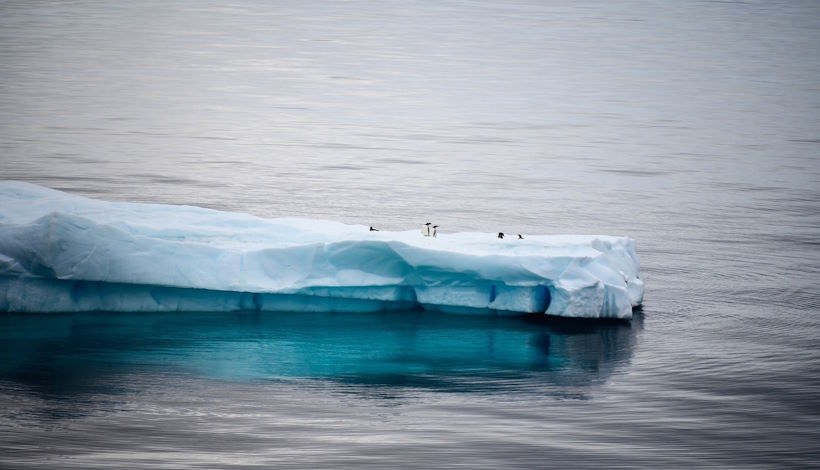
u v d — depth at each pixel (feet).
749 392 256.32
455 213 472.03
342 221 451.94
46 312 297.12
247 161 593.42
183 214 317.42
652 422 238.89
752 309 324.19
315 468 214.90
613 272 304.09
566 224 451.53
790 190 524.11
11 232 288.51
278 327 294.05
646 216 466.70
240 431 230.68
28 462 214.28
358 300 305.53
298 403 245.65
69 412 238.48
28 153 593.83
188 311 303.48
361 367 267.80
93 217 304.09
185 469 213.05
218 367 265.75
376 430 232.12
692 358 278.46
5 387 250.57
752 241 419.74
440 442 226.99
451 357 275.18
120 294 299.79
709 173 570.46
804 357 280.72
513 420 238.68
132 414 237.86
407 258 292.40
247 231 310.65
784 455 223.92
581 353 279.69
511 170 580.71
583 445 226.58
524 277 293.64
